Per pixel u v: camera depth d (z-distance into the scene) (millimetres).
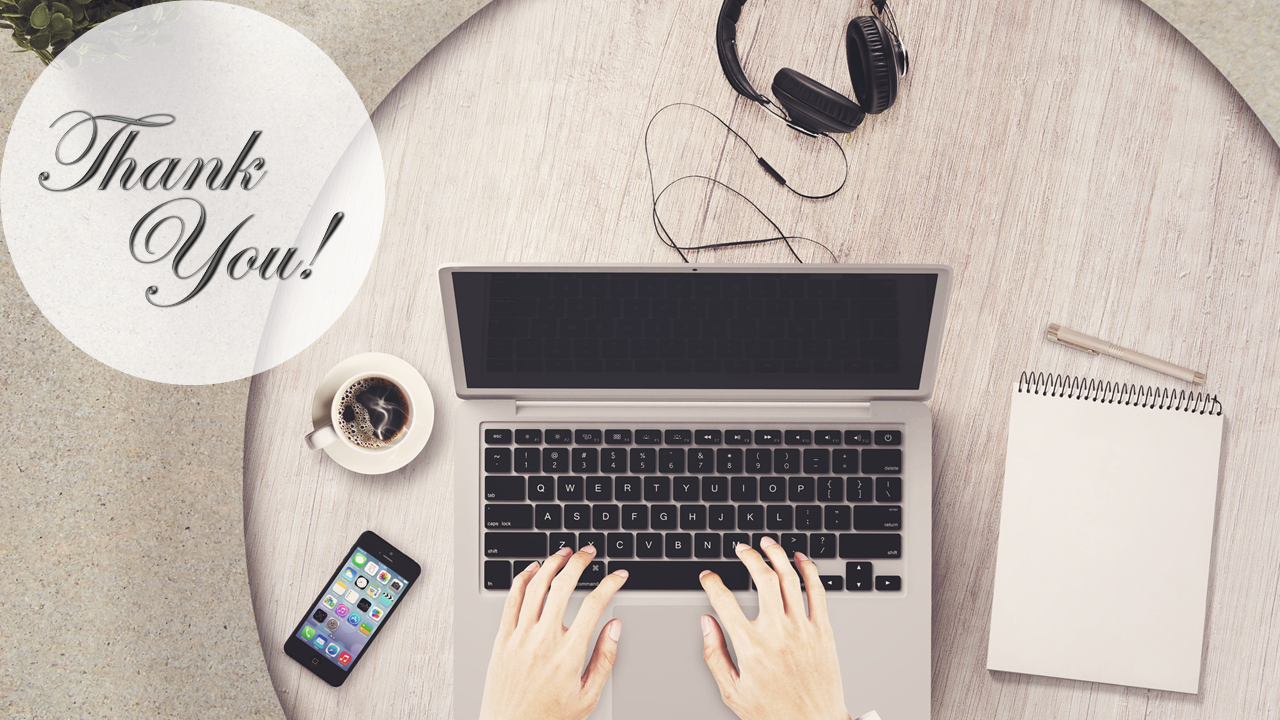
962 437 811
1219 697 766
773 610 750
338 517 800
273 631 787
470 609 759
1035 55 837
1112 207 823
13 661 1414
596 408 768
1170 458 783
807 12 847
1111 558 779
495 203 837
